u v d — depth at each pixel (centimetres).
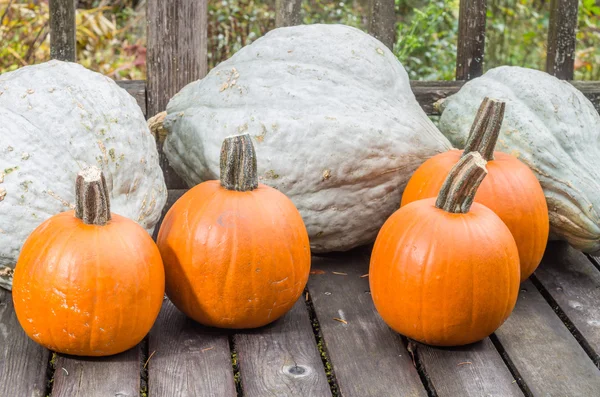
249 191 156
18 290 148
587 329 161
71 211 152
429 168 168
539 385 149
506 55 277
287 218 155
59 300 145
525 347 156
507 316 154
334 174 170
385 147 170
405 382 149
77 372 149
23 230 157
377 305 156
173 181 201
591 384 150
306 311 164
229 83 176
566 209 174
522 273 168
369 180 171
